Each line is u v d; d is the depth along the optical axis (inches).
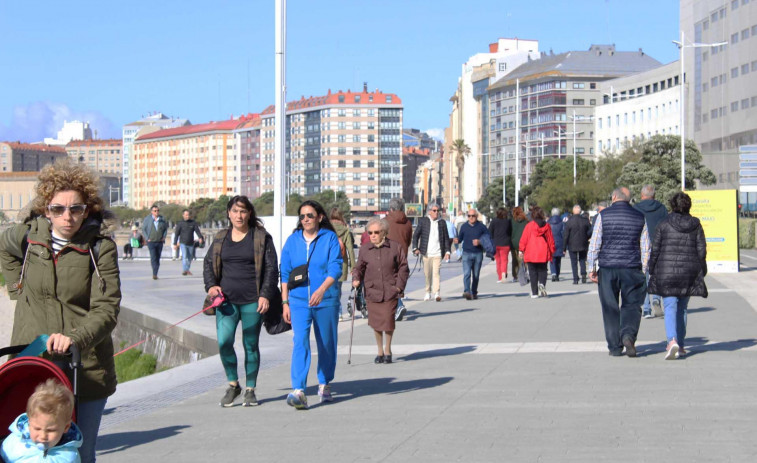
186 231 1302.9
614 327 473.7
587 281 1080.8
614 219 471.8
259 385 423.8
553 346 523.5
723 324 610.5
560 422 315.3
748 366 431.2
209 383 434.9
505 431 303.6
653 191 592.1
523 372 431.2
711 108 4178.2
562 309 750.5
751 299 794.2
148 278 1242.6
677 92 4788.4
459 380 415.2
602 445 279.4
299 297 368.5
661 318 663.8
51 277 212.7
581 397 361.4
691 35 4379.9
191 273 1341.0
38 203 213.3
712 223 1173.1
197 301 869.8
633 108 5339.6
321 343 373.7
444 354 508.4
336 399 380.8
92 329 209.2
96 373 216.2
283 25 716.0
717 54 4097.0
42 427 185.0
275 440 305.0
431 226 853.2
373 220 484.1
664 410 331.3
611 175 3654.0
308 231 372.8
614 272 470.6
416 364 474.9
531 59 7751.0
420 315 735.1
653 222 585.3
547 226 869.2
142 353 737.0
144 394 409.1
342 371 461.4
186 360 634.2
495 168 7583.7
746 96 3831.2
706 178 3558.1
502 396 369.7
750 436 287.4
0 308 2007.9
